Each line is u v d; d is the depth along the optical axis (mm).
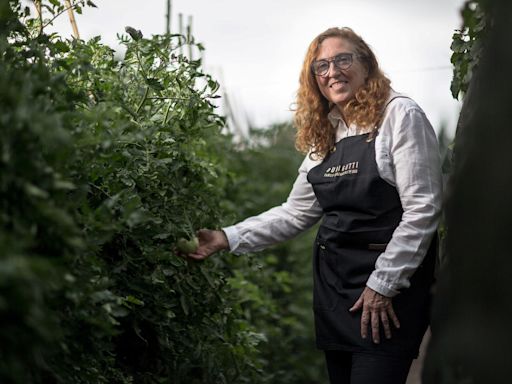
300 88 3316
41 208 1771
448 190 2336
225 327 3414
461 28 3074
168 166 3027
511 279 2105
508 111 2156
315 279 3201
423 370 2350
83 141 2131
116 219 2488
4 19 2494
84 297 2043
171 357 3170
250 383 3867
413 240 2906
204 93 3111
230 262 3895
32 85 1988
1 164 1747
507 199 2137
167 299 2928
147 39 2951
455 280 2248
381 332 2977
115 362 3000
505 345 2086
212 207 3387
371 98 3076
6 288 1533
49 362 2068
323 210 3223
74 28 3111
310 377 5898
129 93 2951
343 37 3180
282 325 6043
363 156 3045
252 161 7129
